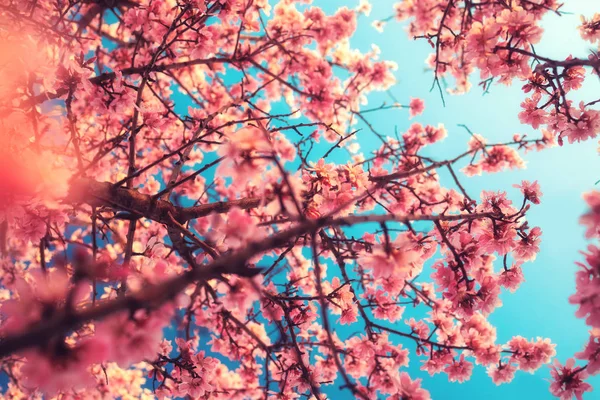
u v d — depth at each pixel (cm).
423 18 552
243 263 119
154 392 328
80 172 220
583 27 355
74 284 104
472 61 358
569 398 267
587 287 180
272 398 361
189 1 350
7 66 239
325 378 449
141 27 413
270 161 168
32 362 109
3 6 315
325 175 290
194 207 294
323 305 142
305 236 270
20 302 111
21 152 231
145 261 287
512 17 302
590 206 175
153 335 127
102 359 114
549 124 348
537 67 270
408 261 185
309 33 599
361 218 150
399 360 406
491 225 298
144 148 625
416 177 524
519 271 318
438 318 422
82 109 527
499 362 397
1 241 301
